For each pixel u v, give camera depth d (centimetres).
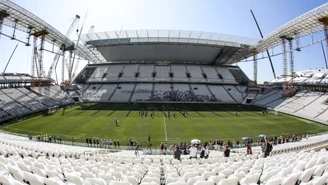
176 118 5528
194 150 2072
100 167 1283
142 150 3030
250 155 1967
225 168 1206
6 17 5800
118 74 9688
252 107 7644
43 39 7531
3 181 663
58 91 8294
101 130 4344
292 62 7600
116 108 6862
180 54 10281
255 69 10075
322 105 6053
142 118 5475
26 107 6097
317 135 4000
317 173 903
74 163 1388
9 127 4566
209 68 10469
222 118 5631
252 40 9356
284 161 1315
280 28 7012
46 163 1246
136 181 968
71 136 3950
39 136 3728
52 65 9312
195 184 791
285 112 6538
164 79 9362
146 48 10112
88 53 10419
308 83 7925
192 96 8406
